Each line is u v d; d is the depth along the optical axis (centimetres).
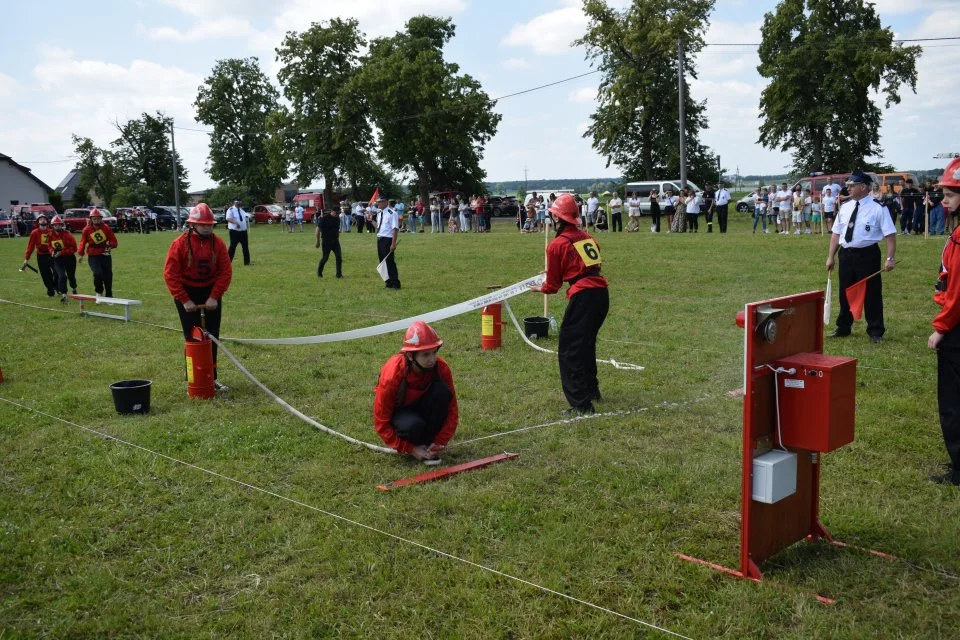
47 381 852
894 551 423
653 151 5462
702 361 866
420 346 551
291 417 702
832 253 957
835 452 571
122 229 5256
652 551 429
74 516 494
